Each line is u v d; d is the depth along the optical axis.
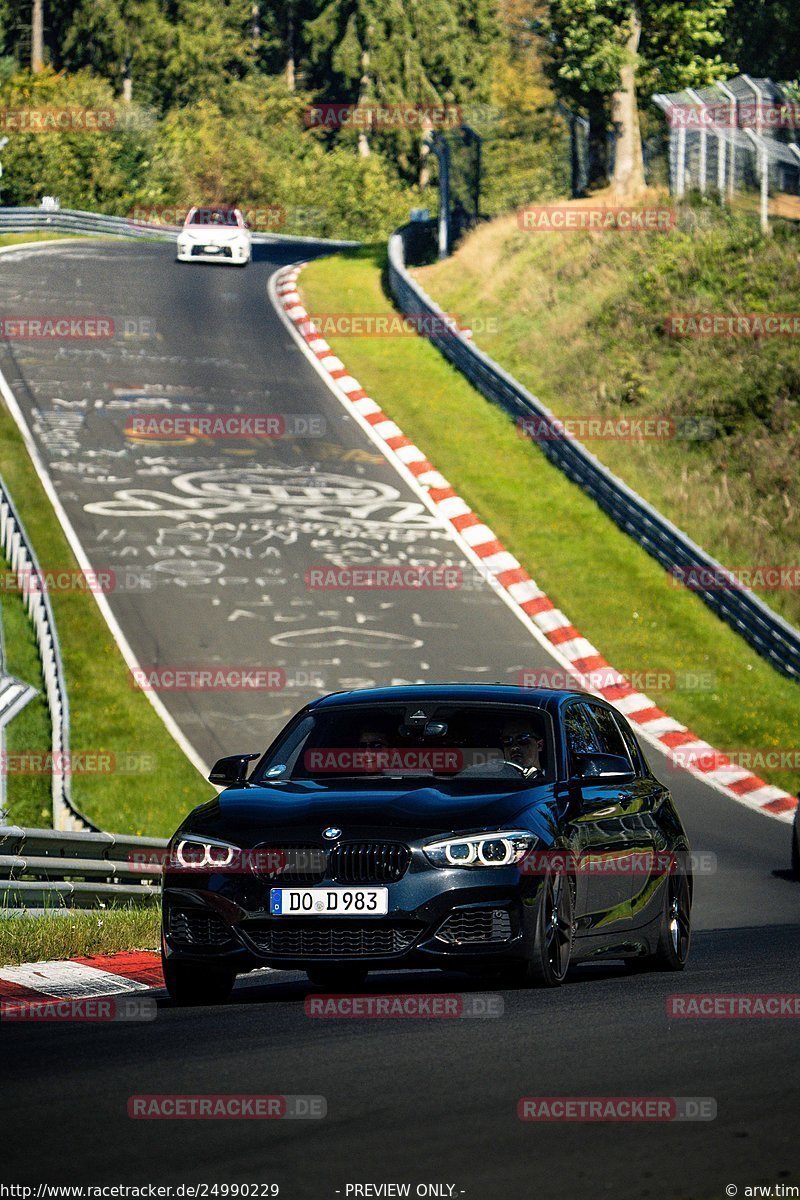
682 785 91.12
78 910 45.97
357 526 122.88
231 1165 17.77
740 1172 17.59
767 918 55.59
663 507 135.62
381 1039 25.59
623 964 40.62
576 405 154.62
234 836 30.77
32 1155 18.23
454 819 30.61
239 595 108.06
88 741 87.62
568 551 124.38
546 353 166.62
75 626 100.50
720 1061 23.94
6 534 106.25
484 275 192.00
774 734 100.62
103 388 148.25
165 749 87.44
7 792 81.25
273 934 30.22
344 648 102.31
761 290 163.50
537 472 138.88
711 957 40.94
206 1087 21.80
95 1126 19.61
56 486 123.00
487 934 30.05
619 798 35.84
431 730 34.38
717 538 130.25
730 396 148.75
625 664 108.00
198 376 155.38
